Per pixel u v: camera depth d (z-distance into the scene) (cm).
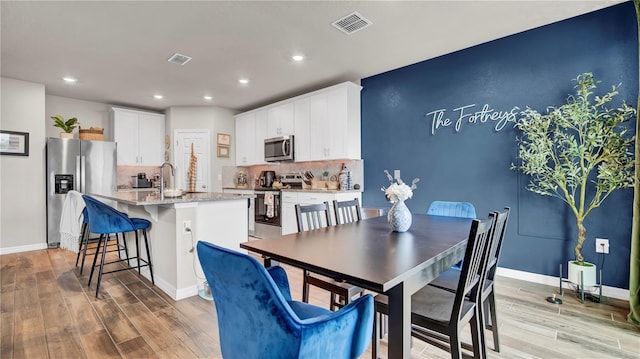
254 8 248
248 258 85
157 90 472
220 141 589
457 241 155
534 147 268
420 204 374
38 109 430
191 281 266
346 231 183
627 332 203
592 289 263
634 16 247
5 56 337
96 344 188
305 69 389
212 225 287
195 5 242
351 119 420
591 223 265
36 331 202
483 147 324
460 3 245
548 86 285
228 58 350
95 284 288
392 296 109
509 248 308
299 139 478
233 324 100
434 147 362
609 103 256
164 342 191
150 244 300
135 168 582
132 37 295
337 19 267
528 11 260
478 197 328
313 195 430
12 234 410
